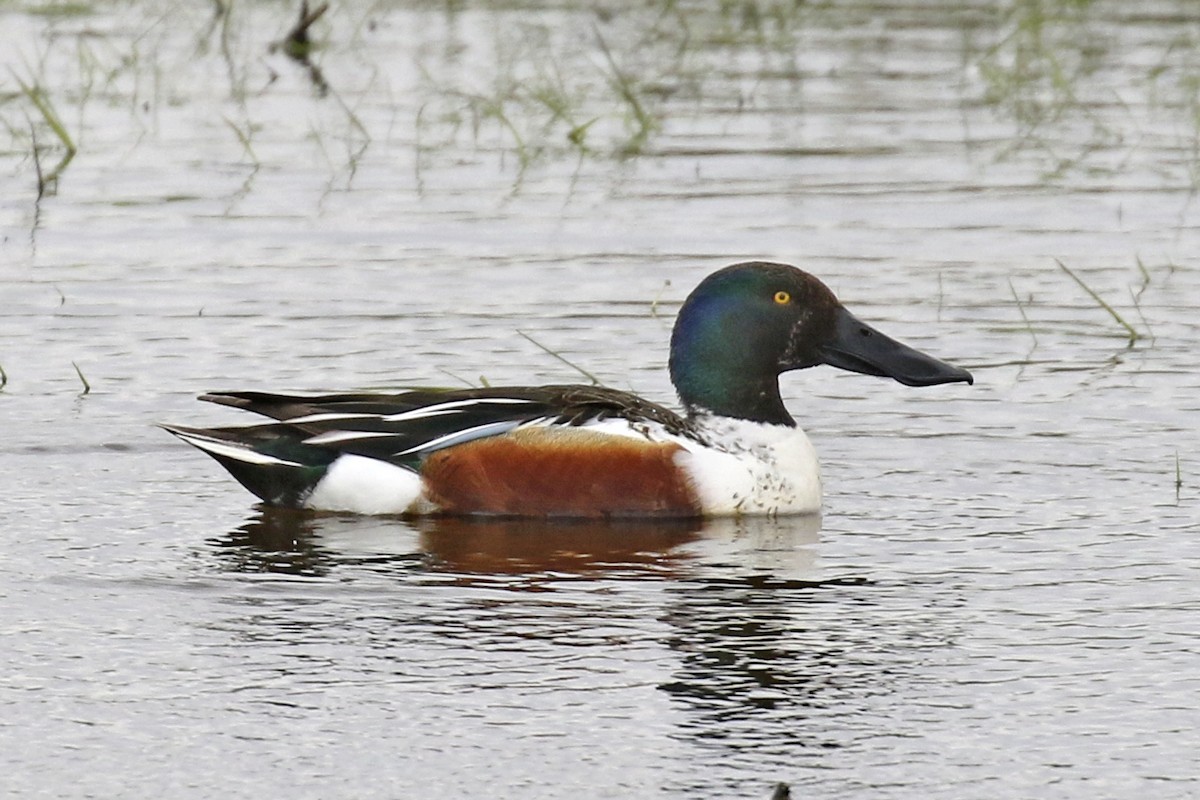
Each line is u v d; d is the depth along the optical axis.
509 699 9.15
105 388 14.40
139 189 19.97
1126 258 18.02
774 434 12.39
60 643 9.84
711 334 12.41
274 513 12.23
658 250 18.09
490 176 20.67
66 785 8.27
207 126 22.55
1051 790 8.27
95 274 17.19
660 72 25.36
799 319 12.49
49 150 21.44
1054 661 9.65
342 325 15.91
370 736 8.75
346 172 20.75
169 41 26.88
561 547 11.54
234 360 15.05
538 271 17.45
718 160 21.38
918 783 8.33
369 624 10.13
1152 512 12.10
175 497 12.46
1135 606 10.43
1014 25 28.17
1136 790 8.27
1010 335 15.92
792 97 24.34
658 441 12.18
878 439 13.70
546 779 8.34
